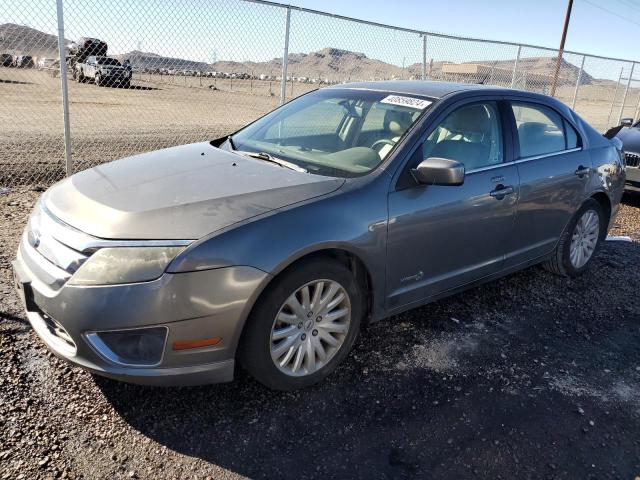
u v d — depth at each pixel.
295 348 2.87
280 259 2.62
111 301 2.41
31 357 3.05
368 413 2.85
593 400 3.12
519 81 12.12
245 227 2.59
